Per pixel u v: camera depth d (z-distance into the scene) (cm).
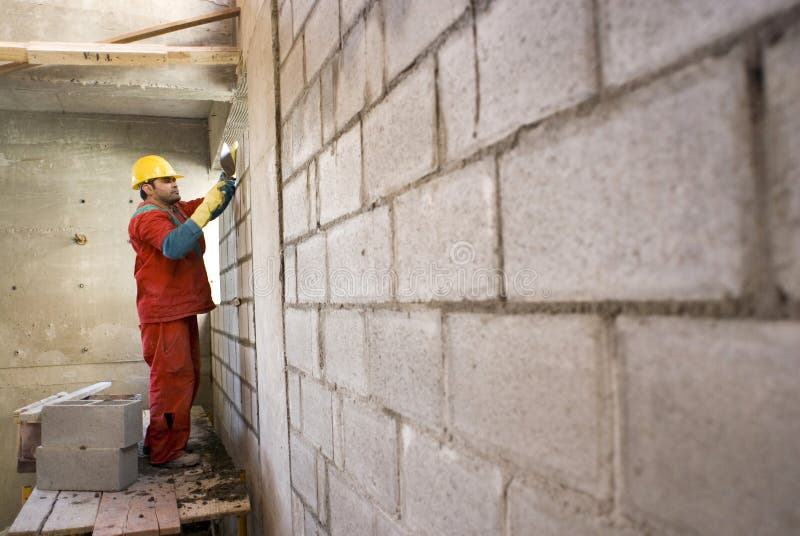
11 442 429
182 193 479
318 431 161
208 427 351
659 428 50
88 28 278
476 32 77
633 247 52
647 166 51
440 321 90
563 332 62
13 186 438
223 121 375
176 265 275
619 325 55
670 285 49
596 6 56
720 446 45
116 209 458
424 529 97
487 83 75
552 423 64
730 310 44
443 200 88
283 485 207
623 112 53
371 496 121
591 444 58
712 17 44
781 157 40
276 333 216
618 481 55
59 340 441
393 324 108
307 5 163
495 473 76
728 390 44
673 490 49
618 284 54
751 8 41
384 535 114
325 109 147
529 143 67
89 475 231
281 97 201
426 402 95
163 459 266
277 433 217
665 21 48
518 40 68
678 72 47
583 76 58
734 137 43
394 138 105
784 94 39
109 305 452
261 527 258
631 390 53
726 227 44
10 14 268
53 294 441
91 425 233
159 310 267
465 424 83
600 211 56
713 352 45
